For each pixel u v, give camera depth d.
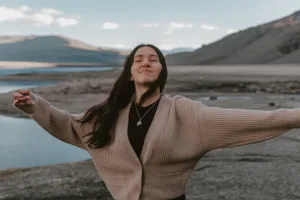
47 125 2.65
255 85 33.34
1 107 20.66
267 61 141.12
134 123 2.59
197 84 35.12
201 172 7.04
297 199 5.54
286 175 6.79
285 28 179.12
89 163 7.84
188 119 2.53
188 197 5.67
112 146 2.60
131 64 2.66
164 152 2.49
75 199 5.69
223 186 6.19
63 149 11.18
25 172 7.16
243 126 2.41
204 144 2.51
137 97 2.65
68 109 19.33
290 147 9.18
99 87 30.31
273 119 2.37
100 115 2.62
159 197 2.53
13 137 13.06
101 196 5.82
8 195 5.83
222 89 31.12
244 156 8.31
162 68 2.62
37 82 55.28
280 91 28.20
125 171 2.58
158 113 2.57
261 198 5.57
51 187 6.20
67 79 60.09
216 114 2.46
